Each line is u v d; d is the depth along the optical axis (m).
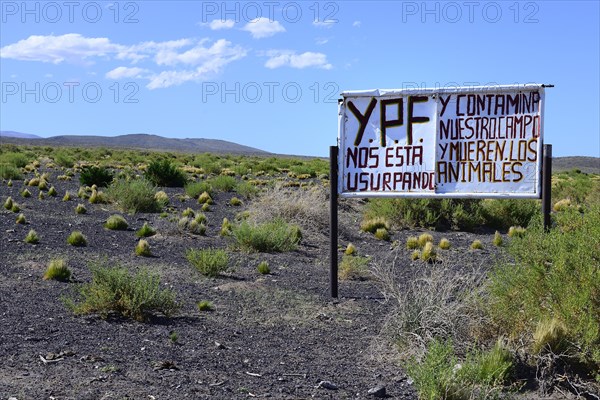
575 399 6.66
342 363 7.75
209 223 20.94
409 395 6.66
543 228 8.77
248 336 8.77
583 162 143.25
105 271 9.86
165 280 12.23
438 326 8.16
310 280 12.98
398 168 11.41
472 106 10.97
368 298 11.41
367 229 20.92
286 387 6.69
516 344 7.59
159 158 73.81
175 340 8.25
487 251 17.64
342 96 11.71
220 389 6.45
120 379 6.50
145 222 19.03
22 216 18.56
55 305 9.76
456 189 11.04
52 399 5.78
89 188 30.78
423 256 15.62
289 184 36.94
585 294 7.11
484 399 6.15
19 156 48.12
